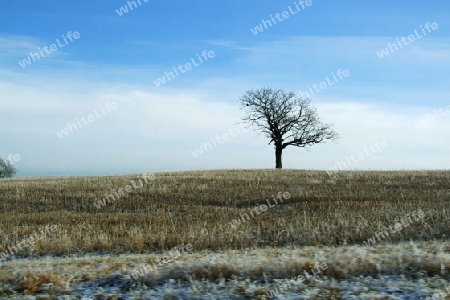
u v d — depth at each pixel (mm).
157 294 9398
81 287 10086
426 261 10273
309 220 19844
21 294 9758
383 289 9180
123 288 9969
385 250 12141
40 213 25250
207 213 24266
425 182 35969
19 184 37500
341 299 8773
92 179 42312
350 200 28250
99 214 24344
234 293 9195
